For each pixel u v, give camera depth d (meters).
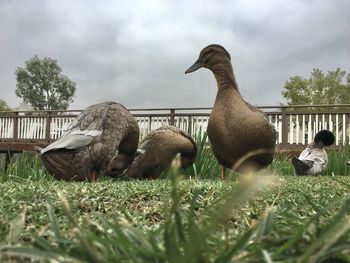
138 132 0.98
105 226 0.17
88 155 0.87
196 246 0.11
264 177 0.11
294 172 1.63
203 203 0.34
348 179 0.97
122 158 1.01
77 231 0.15
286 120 2.22
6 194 0.38
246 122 0.84
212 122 0.88
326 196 0.40
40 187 0.48
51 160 0.87
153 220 0.30
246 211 0.28
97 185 0.57
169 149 1.13
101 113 0.90
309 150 1.56
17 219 0.18
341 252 0.13
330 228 0.13
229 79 0.90
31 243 0.16
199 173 1.31
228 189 0.45
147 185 0.58
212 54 0.93
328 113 2.16
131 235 0.15
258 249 0.13
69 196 0.40
